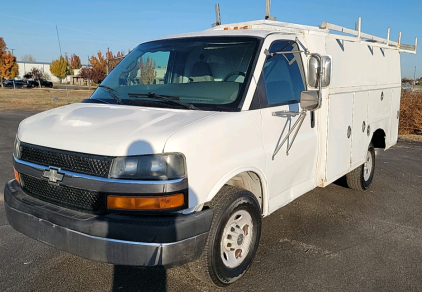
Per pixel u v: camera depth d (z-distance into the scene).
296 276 3.90
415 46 8.09
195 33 4.69
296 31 4.70
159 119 3.32
